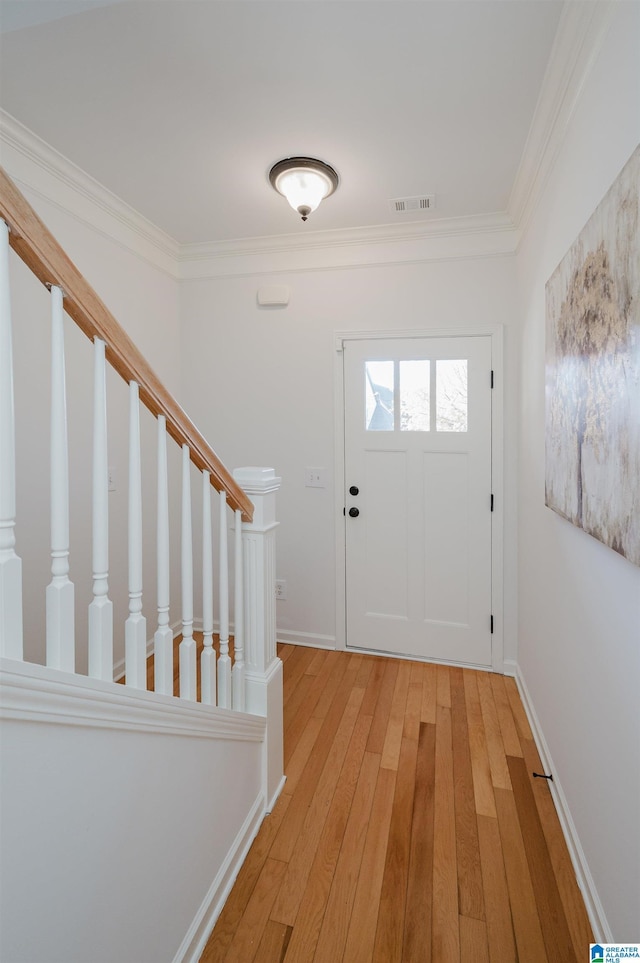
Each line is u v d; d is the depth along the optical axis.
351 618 2.95
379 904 1.34
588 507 1.23
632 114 1.00
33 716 0.71
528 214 2.17
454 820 1.62
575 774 1.47
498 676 2.65
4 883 0.69
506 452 2.62
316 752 1.99
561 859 1.47
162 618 1.11
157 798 1.06
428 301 2.68
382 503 2.84
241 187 2.25
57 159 2.01
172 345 3.02
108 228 2.40
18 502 1.92
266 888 1.39
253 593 1.61
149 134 1.86
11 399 0.70
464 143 1.90
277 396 2.96
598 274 1.14
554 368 1.62
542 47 1.42
